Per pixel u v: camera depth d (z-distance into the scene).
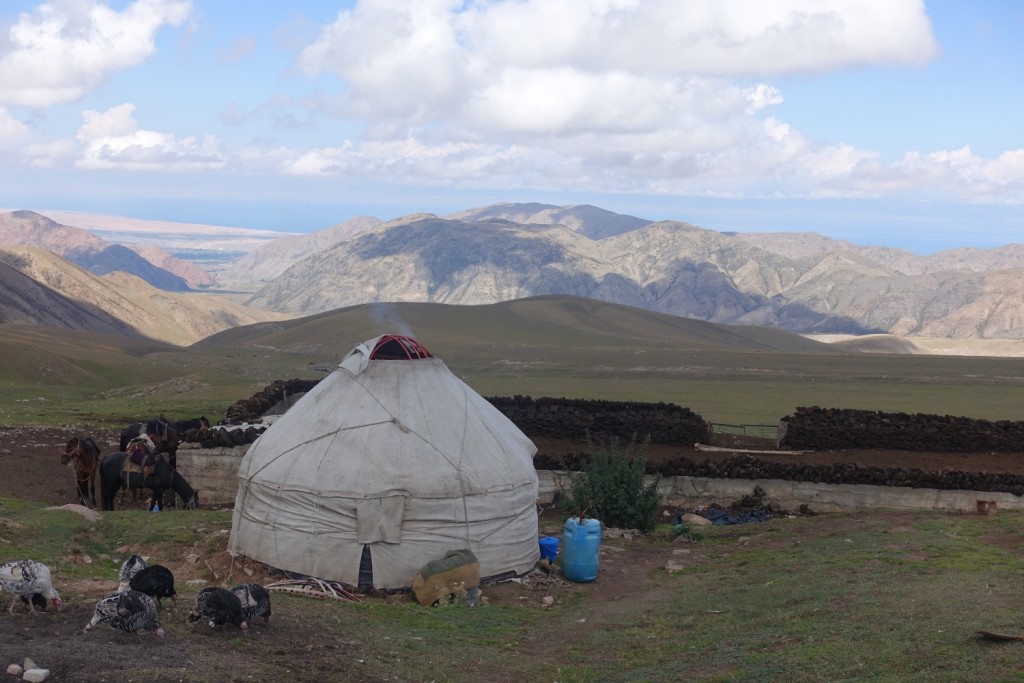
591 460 21.88
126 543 16.17
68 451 20.39
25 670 7.72
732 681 8.91
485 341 127.88
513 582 15.18
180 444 22.88
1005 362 107.56
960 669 8.16
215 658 8.77
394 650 10.20
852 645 9.47
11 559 12.81
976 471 21.92
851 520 18.80
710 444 27.33
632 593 14.35
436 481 14.68
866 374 91.62
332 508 14.48
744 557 15.99
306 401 16.20
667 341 154.00
